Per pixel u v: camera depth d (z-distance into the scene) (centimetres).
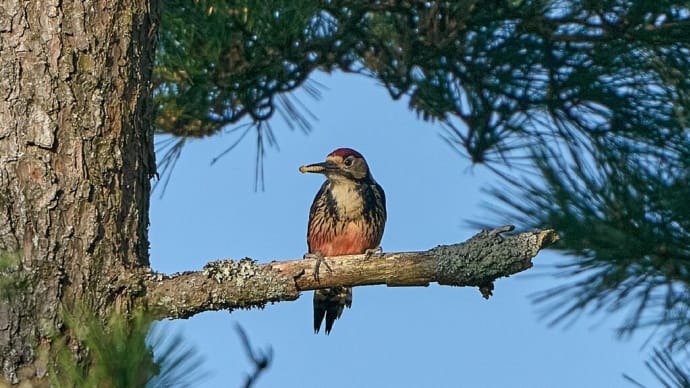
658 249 830
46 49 770
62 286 735
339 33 1195
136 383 485
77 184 757
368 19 1262
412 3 1218
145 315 512
